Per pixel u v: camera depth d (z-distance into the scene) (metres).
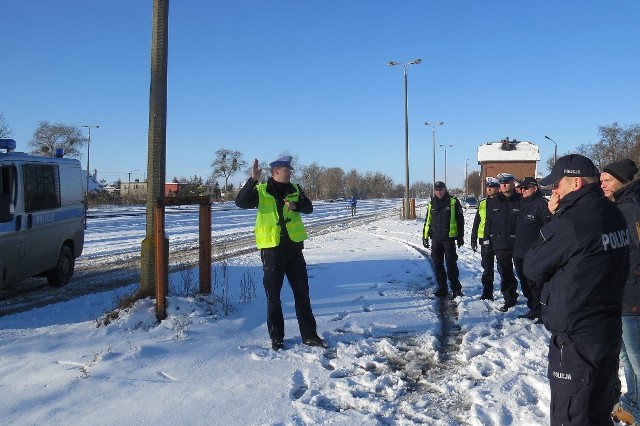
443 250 9.20
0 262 8.18
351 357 5.87
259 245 6.21
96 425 4.21
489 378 5.25
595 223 3.05
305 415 4.38
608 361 3.10
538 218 7.62
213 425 4.22
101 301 8.76
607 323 3.08
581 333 3.07
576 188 3.21
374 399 4.75
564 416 3.12
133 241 19.23
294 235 6.22
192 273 10.98
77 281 10.95
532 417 4.30
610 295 3.08
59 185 10.24
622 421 4.20
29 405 4.55
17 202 8.73
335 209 52.06
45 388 4.89
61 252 10.34
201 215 7.76
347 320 7.39
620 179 4.21
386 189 119.62
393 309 8.09
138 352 5.77
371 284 10.09
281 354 5.93
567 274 3.11
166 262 7.27
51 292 9.80
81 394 4.77
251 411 4.46
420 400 4.79
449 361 5.87
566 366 3.11
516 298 8.24
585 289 3.04
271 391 4.89
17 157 8.95
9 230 8.41
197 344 6.16
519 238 7.74
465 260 13.96
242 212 44.31
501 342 6.39
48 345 6.12
